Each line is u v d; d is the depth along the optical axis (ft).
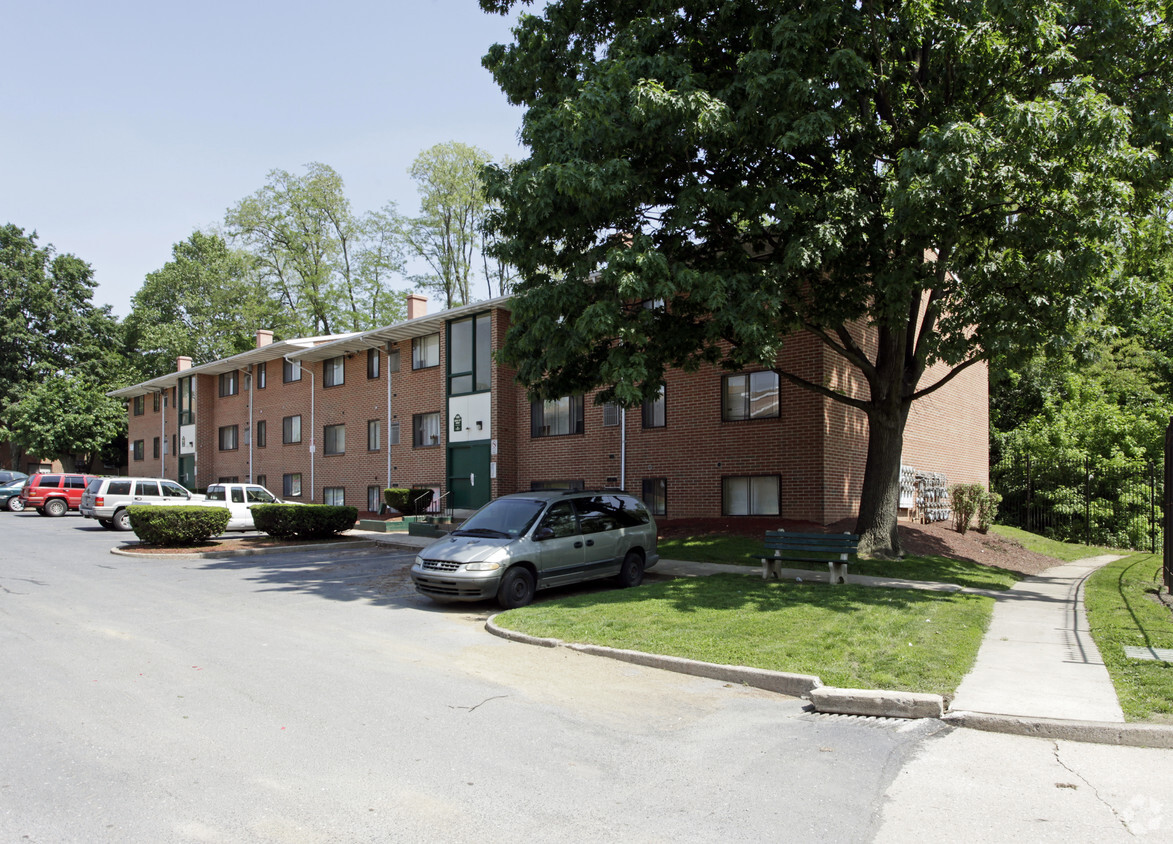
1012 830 14.02
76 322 185.37
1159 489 80.02
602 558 41.83
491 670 25.81
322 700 21.95
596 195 37.83
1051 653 26.43
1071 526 82.02
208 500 81.92
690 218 39.06
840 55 37.29
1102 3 39.65
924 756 17.93
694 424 67.10
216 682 23.75
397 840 13.47
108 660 26.40
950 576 44.62
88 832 13.61
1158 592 38.11
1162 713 19.61
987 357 42.70
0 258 182.19
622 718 20.80
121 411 163.22
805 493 59.72
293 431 116.06
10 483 126.41
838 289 43.68
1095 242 36.68
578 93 43.96
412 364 94.99
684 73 39.27
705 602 34.14
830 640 27.09
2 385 174.81
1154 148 40.65
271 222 156.87
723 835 13.76
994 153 34.71
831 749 18.43
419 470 92.38
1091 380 96.48
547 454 79.92
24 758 17.22
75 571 50.19
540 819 14.38
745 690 23.71
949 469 79.97
